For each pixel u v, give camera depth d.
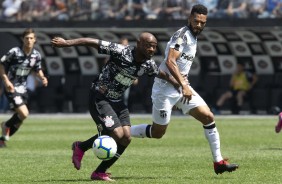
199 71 90.56
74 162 30.56
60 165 35.97
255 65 88.69
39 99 92.81
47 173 32.81
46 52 93.81
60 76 93.19
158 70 30.11
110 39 91.75
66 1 93.62
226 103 87.19
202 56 90.00
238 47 88.19
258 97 86.62
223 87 88.75
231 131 60.34
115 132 29.56
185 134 57.66
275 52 86.94
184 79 31.52
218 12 88.06
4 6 94.44
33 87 91.81
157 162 37.09
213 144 30.94
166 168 34.44
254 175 31.56
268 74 88.00
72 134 57.91
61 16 92.69
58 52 93.38
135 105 88.75
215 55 89.50
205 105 31.31
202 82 89.56
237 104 86.38
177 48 30.72
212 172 32.84
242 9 87.62
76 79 92.44
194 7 30.95
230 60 89.19
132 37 90.25
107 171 33.16
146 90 88.50
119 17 91.38
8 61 45.56
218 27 84.69
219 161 30.78
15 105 46.19
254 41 86.94
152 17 90.81
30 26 90.31
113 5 92.69
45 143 49.62
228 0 88.19
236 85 86.19
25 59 45.53
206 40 88.50
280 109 86.50
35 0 94.12
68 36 92.25
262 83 88.00
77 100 91.81
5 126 46.53
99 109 29.78
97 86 29.95
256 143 48.97
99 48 29.25
